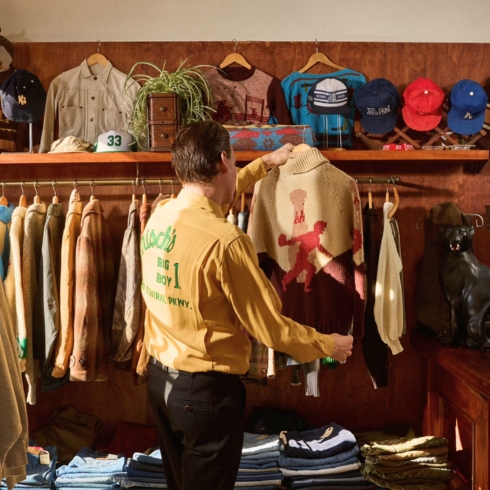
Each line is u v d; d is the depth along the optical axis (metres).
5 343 1.44
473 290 2.31
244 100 2.72
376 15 2.78
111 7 2.76
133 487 2.32
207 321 1.54
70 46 2.76
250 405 2.87
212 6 2.76
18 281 2.36
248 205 2.79
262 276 1.50
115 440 2.68
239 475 2.32
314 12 2.77
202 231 1.50
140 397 2.86
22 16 2.75
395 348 2.43
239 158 2.46
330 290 2.30
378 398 2.87
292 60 2.79
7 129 2.70
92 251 2.38
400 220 2.82
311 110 2.65
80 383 2.85
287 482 2.37
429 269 2.69
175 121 2.46
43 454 2.40
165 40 2.77
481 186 2.82
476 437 2.18
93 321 2.37
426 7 2.78
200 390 1.56
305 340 1.54
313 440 2.52
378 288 2.38
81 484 2.31
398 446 2.36
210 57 2.77
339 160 2.55
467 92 2.62
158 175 2.81
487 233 2.83
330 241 2.30
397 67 2.79
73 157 2.49
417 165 2.80
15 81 2.59
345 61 2.79
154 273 1.61
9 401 1.35
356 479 2.36
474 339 2.28
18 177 2.80
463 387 2.32
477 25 2.79
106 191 2.81
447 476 2.32
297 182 2.33
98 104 2.74
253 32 2.78
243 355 1.62
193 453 1.61
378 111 2.66
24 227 2.44
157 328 1.67
